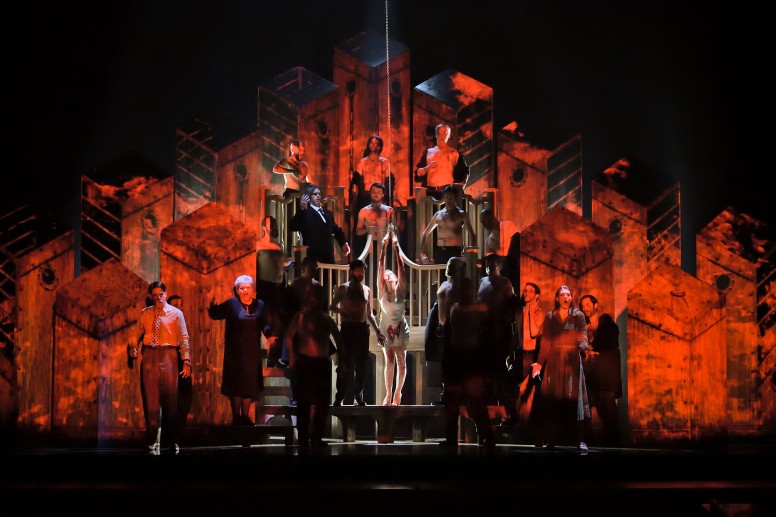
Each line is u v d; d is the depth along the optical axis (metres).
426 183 12.23
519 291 11.37
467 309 9.20
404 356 10.70
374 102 12.78
